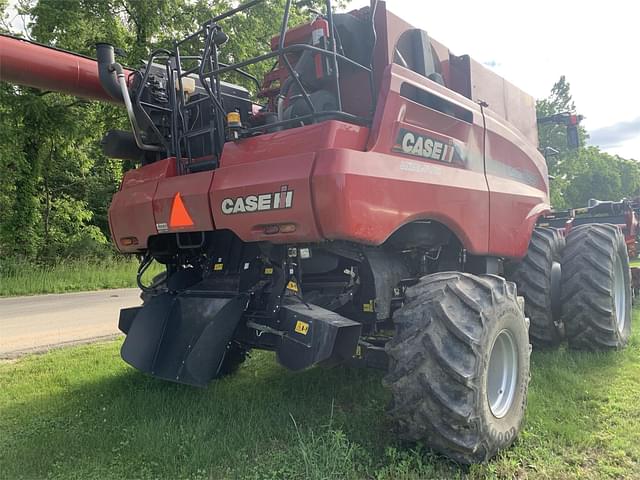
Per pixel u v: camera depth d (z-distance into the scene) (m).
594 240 5.07
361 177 2.92
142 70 4.35
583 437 3.19
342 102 4.08
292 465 2.86
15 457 3.03
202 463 2.92
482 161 4.21
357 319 3.69
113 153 4.51
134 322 3.80
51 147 17.83
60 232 19.81
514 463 2.93
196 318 3.49
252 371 4.77
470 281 3.21
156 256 4.40
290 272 3.41
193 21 17.98
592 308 4.87
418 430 2.90
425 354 2.85
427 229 3.74
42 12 15.91
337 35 3.81
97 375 4.75
